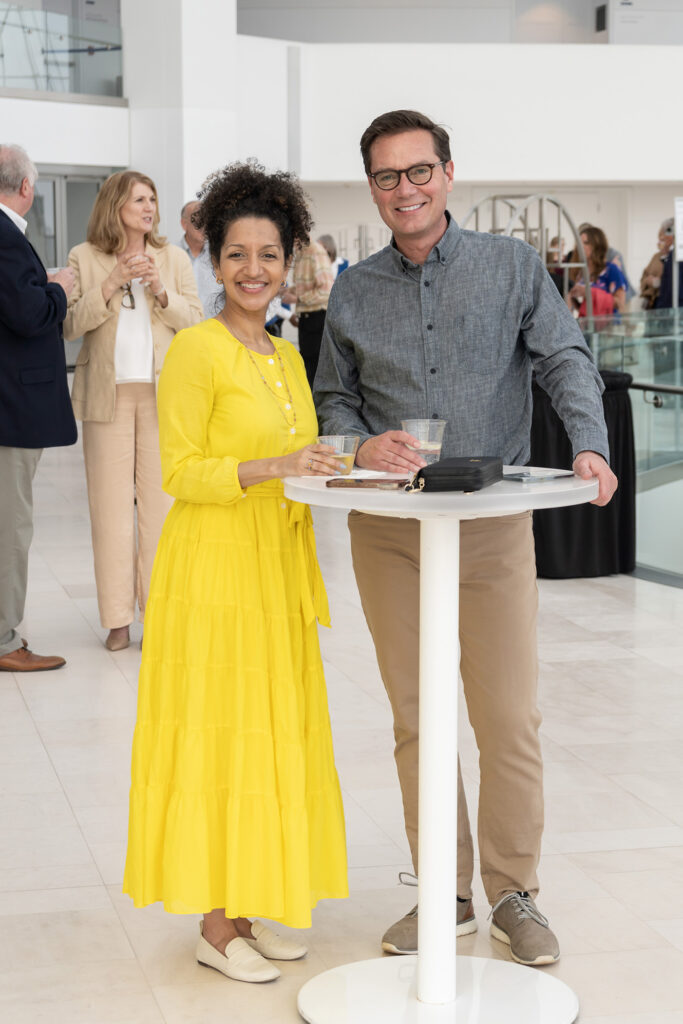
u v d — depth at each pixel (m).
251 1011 2.53
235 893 2.54
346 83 16.89
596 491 2.33
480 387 2.75
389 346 2.77
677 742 4.18
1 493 4.88
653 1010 2.53
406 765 2.81
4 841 3.39
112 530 5.26
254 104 16.56
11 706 4.59
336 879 2.69
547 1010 2.47
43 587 6.50
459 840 2.85
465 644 2.76
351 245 18.08
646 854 3.29
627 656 5.23
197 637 2.56
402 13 18.50
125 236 5.14
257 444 2.62
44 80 15.58
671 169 17.47
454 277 2.72
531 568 2.74
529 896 2.81
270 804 2.55
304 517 2.69
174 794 2.58
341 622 5.77
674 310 7.88
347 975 2.62
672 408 6.82
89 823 3.51
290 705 2.56
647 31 17.72
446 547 2.38
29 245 4.68
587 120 17.22
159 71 15.84
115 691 4.77
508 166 17.17
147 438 5.23
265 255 2.63
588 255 11.77
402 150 2.62
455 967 2.55
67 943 2.84
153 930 2.90
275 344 2.76
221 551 2.58
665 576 6.78
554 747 4.13
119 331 5.12
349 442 2.37
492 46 16.94
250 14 18.69
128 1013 2.53
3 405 4.75
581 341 2.75
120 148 16.20
